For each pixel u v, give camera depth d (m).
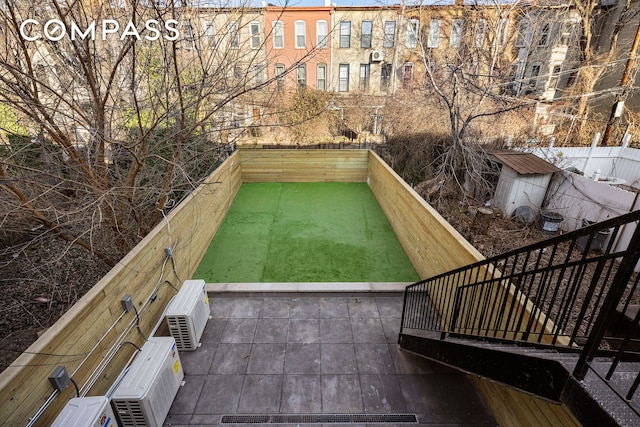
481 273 3.28
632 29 11.23
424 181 8.38
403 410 3.04
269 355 3.63
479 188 8.01
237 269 5.50
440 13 11.07
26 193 3.86
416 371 3.46
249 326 4.07
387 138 10.35
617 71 11.10
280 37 15.52
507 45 10.05
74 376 2.40
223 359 3.57
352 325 4.11
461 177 8.50
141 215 4.66
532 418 2.43
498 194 7.79
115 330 2.95
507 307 2.87
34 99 3.32
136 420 2.61
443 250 4.25
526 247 2.01
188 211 4.99
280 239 6.55
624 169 8.68
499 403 2.90
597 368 1.49
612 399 1.32
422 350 3.16
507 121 8.46
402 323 3.71
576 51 11.52
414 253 5.52
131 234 4.71
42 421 2.09
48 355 2.14
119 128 4.49
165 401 2.88
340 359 3.60
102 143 3.85
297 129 10.91
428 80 9.00
